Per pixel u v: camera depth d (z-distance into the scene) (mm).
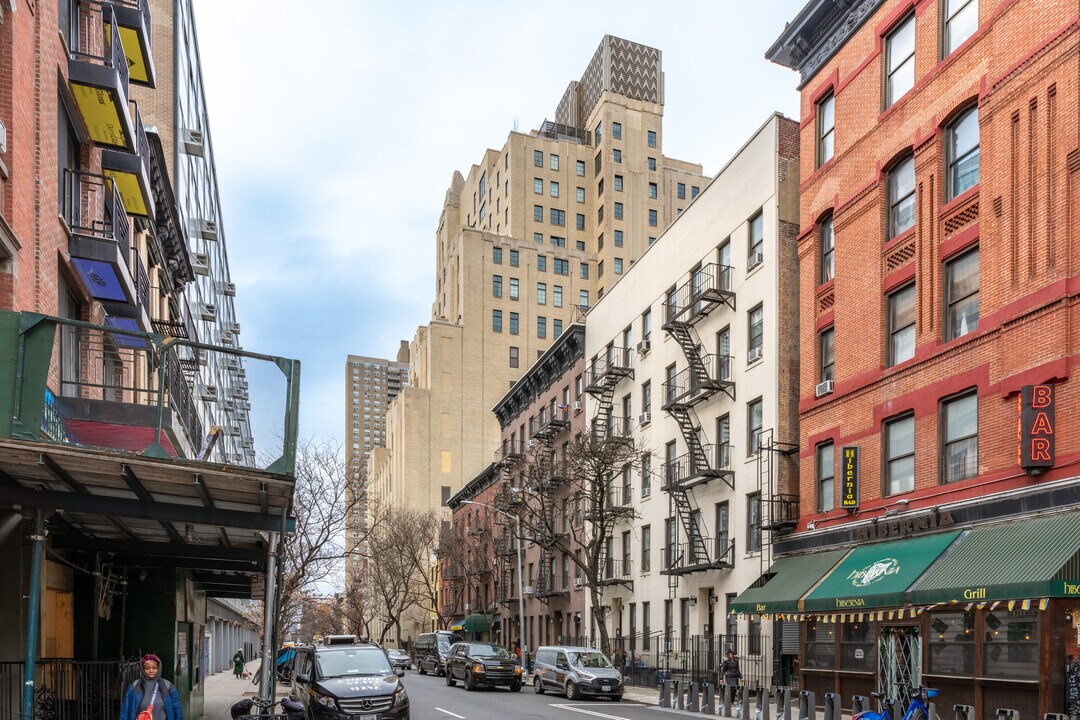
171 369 14953
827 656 22656
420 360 106250
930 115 20609
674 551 33219
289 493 10570
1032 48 17594
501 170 103812
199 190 46500
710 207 32500
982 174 18734
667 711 22766
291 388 10570
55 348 13023
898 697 19344
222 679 42000
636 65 105438
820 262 25391
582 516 41875
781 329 27359
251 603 73188
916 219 20797
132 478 9805
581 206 102250
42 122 13102
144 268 22281
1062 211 16578
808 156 26172
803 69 26750
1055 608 15195
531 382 53250
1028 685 15781
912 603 17328
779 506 25953
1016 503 16875
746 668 26688
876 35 23062
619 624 38688
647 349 37156
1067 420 16125
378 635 108938
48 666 11555
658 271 36781
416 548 70125
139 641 17047
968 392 18828
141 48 20281
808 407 24984
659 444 35562
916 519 19578
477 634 61500
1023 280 17375
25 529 11195
